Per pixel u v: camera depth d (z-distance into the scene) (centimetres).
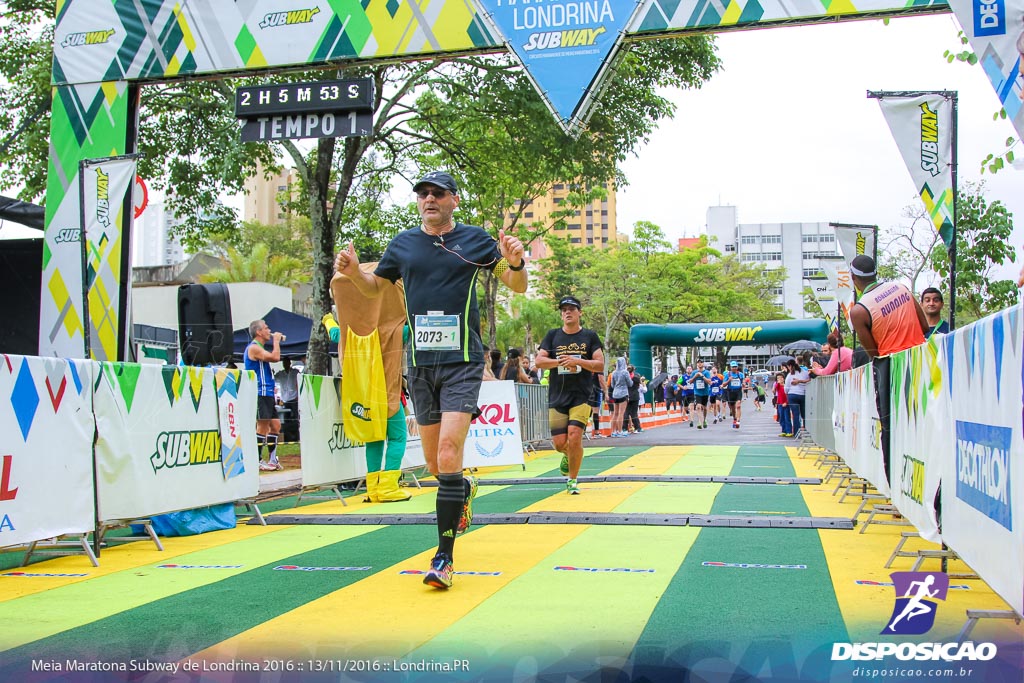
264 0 970
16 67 1546
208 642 333
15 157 1535
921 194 730
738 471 1101
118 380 555
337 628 349
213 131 1686
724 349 6025
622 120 1723
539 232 2366
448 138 1706
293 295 4231
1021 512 291
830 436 1047
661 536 571
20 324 1142
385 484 839
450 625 351
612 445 1719
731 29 884
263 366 1138
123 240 898
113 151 989
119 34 997
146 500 575
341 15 955
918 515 470
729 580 432
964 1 762
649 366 3469
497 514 654
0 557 537
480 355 446
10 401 471
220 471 659
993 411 325
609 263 4691
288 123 957
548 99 905
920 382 468
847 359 1267
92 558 512
